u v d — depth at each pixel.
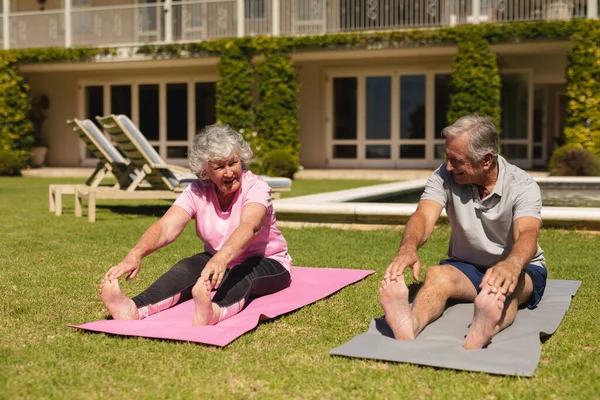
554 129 17.59
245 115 14.41
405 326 2.35
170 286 2.88
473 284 2.66
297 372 2.09
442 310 2.56
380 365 2.15
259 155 14.09
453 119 13.09
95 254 4.38
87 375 2.05
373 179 13.45
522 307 2.80
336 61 15.60
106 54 15.30
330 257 4.26
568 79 12.48
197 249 4.59
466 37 12.88
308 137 15.95
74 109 17.64
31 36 16.95
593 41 12.24
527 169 14.05
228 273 2.97
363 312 2.88
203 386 1.97
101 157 7.18
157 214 7.08
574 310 2.87
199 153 2.87
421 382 1.99
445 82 14.98
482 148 2.47
